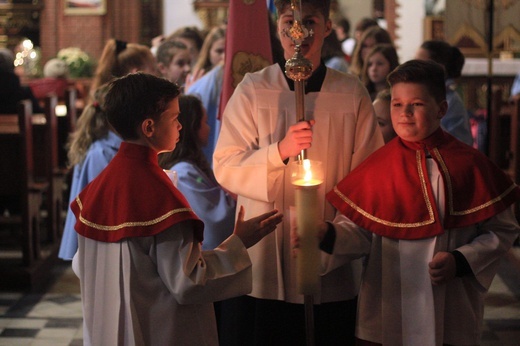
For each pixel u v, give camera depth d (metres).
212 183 3.86
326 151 2.99
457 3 6.03
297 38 2.67
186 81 5.83
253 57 3.74
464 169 2.79
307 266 2.41
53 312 5.41
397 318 2.80
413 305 2.77
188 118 3.84
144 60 5.03
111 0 14.09
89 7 14.07
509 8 6.00
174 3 14.77
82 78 12.59
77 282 6.15
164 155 3.83
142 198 2.50
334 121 3.00
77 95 11.46
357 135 3.04
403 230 2.77
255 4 3.73
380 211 2.81
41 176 6.79
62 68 10.47
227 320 3.21
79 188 4.80
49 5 14.05
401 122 2.82
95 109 4.81
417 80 2.80
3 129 6.19
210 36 5.96
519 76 9.85
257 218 2.67
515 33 6.01
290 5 2.91
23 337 4.90
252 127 3.01
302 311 3.03
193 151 3.86
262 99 3.01
